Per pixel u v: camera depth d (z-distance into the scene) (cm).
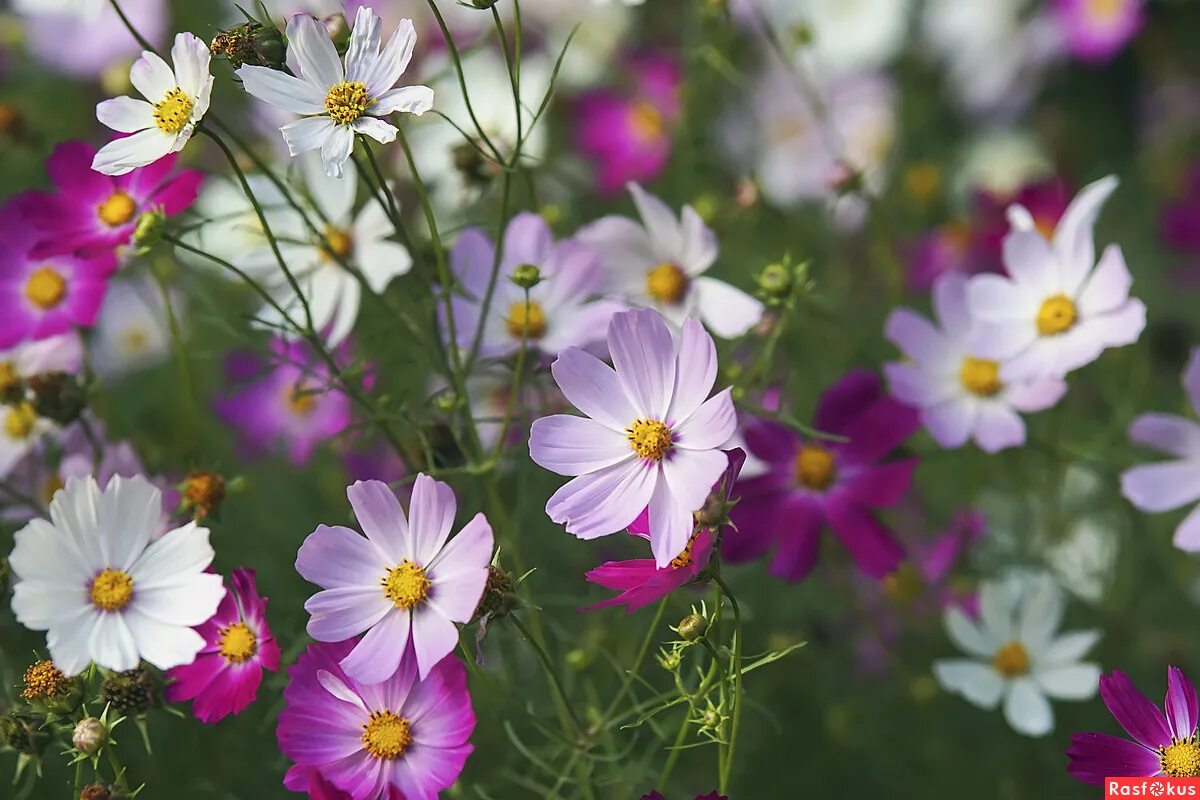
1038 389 130
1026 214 129
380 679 109
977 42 204
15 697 122
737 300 126
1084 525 146
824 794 139
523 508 126
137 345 152
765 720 138
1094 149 209
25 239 128
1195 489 125
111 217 121
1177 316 177
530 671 128
